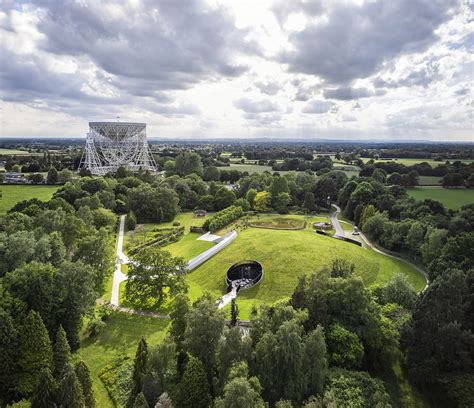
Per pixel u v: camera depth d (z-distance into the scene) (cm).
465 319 5447
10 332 4659
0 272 5938
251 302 7375
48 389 3981
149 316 6706
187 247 10556
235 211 13450
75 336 5634
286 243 9612
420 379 5116
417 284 8500
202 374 4372
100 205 12588
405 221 10831
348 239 11100
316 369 4550
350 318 5538
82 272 5897
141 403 3950
